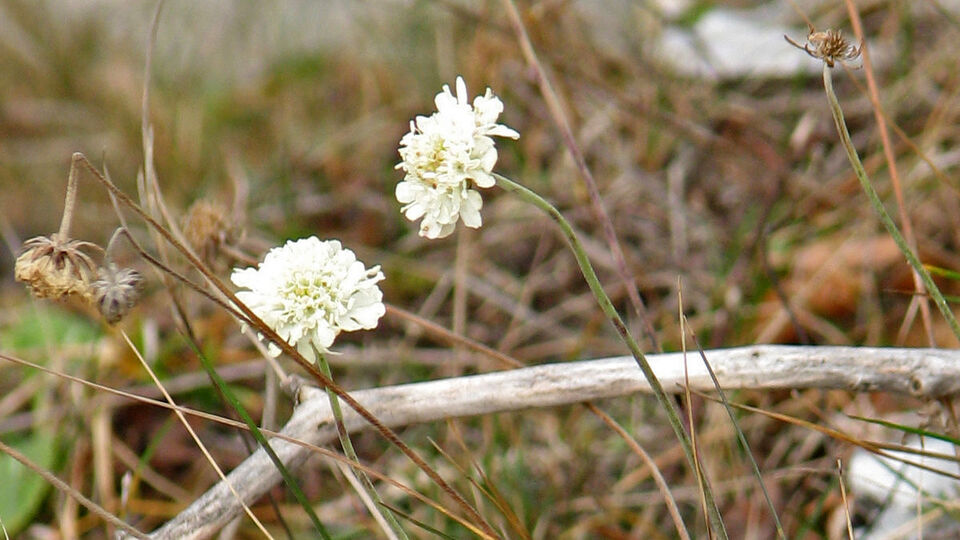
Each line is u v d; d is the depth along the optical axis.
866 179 0.42
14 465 0.55
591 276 0.40
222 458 0.56
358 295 0.40
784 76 0.74
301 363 0.40
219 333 0.61
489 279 0.67
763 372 0.44
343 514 0.53
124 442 0.57
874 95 0.50
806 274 0.60
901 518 0.49
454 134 0.39
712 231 0.66
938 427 0.45
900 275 0.58
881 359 0.44
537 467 0.54
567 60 0.70
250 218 0.72
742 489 0.52
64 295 0.40
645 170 0.70
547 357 0.61
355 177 0.76
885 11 0.74
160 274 0.49
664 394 0.41
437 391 0.45
